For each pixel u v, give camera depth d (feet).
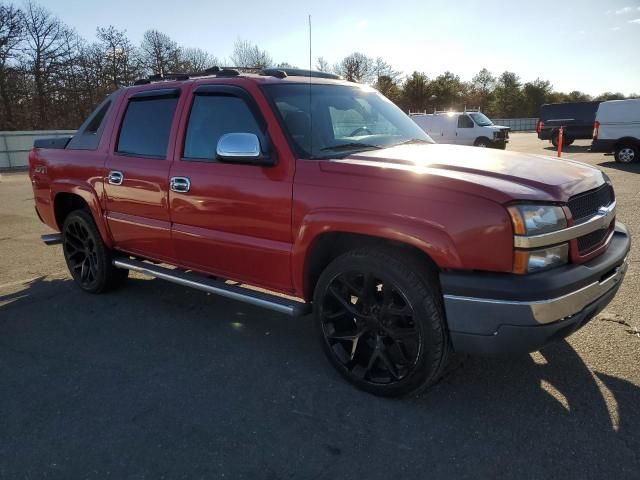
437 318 8.92
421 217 8.68
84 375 11.12
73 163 15.58
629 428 8.70
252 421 9.27
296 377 10.84
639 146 49.62
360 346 10.21
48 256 21.53
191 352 12.14
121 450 8.54
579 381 10.23
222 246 11.78
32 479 7.89
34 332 13.51
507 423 8.98
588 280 8.69
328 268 10.20
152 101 13.78
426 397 9.87
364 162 9.84
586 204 9.37
